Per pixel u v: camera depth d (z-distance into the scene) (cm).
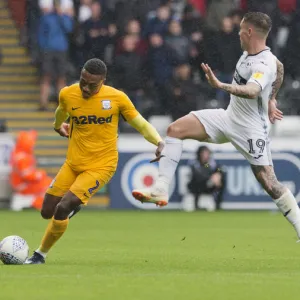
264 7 7838
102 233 5328
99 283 2936
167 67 7588
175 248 4428
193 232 5434
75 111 3441
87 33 7806
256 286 2900
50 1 7731
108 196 7281
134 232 5416
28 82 8306
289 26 7800
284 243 4741
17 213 6800
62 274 3167
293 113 7712
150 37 7638
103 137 3462
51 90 8119
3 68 8362
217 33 7619
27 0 8212
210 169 7144
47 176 7538
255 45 3588
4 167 7175
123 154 7194
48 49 7725
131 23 7688
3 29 8669
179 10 8350
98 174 3453
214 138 3703
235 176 7200
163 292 2759
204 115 3691
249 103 3612
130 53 7688
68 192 3434
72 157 3488
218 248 4438
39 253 3553
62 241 4788
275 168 7188
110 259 3834
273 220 6391
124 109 3481
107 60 7794
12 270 3281
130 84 7650
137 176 7200
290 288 2869
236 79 3628
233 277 3117
